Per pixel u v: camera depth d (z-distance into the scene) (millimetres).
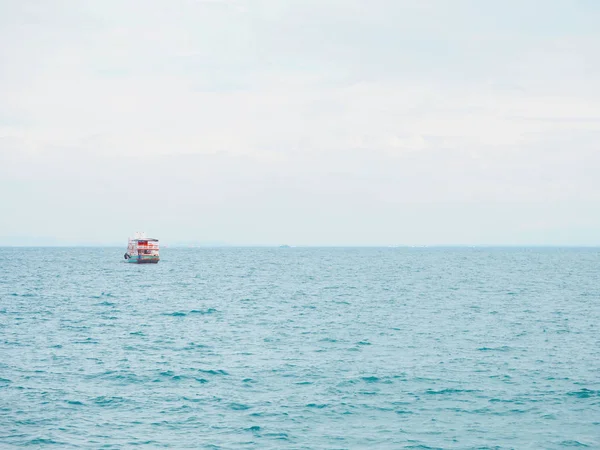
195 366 40844
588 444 26188
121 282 125562
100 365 41156
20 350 46594
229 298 90938
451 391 34062
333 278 141250
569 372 38375
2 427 28297
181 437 27188
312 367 40406
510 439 26812
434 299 87688
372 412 30516
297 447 26000
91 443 26422
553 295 93438
